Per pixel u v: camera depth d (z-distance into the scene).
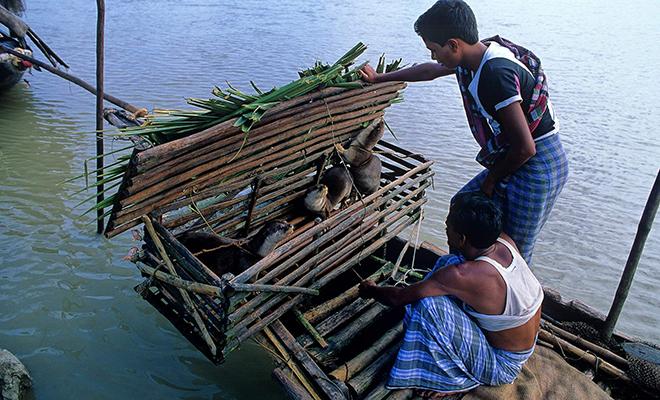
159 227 3.01
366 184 4.08
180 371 3.83
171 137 3.00
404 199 4.03
